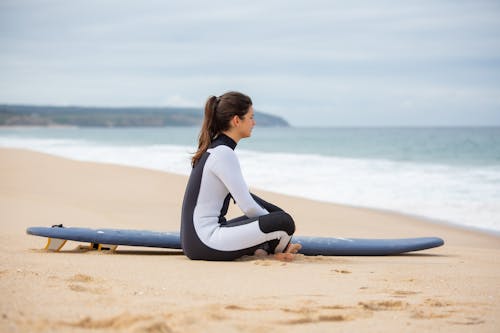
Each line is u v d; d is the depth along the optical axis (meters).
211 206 4.79
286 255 4.84
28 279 3.52
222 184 4.80
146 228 7.17
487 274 4.34
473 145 30.17
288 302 3.19
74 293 3.15
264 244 4.93
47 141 39.09
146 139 44.44
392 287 3.77
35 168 14.99
